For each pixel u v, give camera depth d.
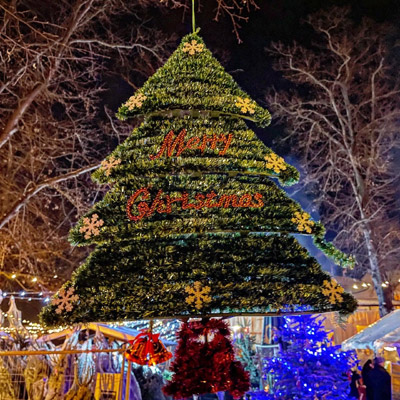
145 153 4.76
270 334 12.75
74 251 17.33
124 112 5.07
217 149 4.77
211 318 4.74
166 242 4.54
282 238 4.74
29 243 15.23
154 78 5.16
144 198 4.61
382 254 19.03
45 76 12.95
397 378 9.70
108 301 4.26
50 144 15.40
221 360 4.54
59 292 4.30
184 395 4.51
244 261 4.50
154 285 4.30
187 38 5.37
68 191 14.54
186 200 4.57
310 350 8.70
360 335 10.88
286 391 8.56
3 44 12.12
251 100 5.10
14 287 15.57
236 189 4.68
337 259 4.93
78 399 5.59
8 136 12.27
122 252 4.48
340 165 20.42
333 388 8.44
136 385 7.97
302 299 4.51
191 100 4.92
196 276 4.36
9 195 14.93
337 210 20.08
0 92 12.38
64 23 13.14
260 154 4.88
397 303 18.47
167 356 4.70
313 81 19.83
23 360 5.95
